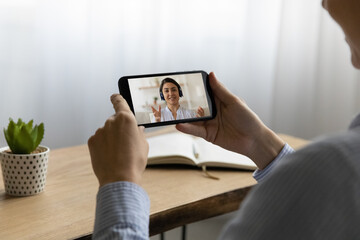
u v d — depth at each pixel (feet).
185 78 3.26
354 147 1.43
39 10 8.02
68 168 4.39
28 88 8.15
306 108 10.40
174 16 9.06
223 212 3.95
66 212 3.38
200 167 4.59
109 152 2.27
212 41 9.49
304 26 10.07
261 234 1.46
